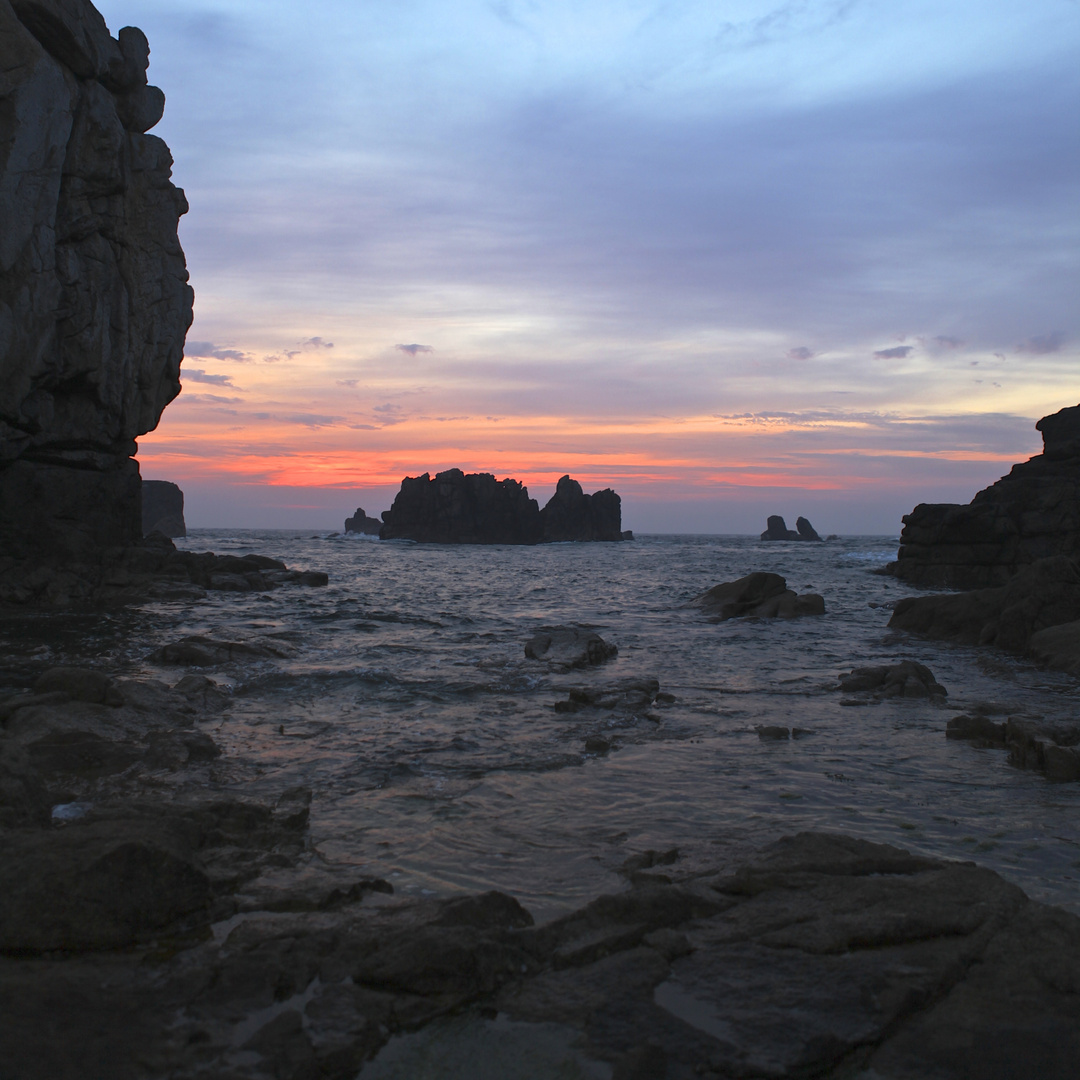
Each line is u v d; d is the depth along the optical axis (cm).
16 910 419
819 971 398
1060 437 4519
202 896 466
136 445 3341
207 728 991
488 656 1631
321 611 2466
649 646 1853
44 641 1752
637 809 718
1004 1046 344
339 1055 334
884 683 1332
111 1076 313
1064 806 736
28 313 2442
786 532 18600
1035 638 1706
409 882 544
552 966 412
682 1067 332
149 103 3172
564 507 14088
